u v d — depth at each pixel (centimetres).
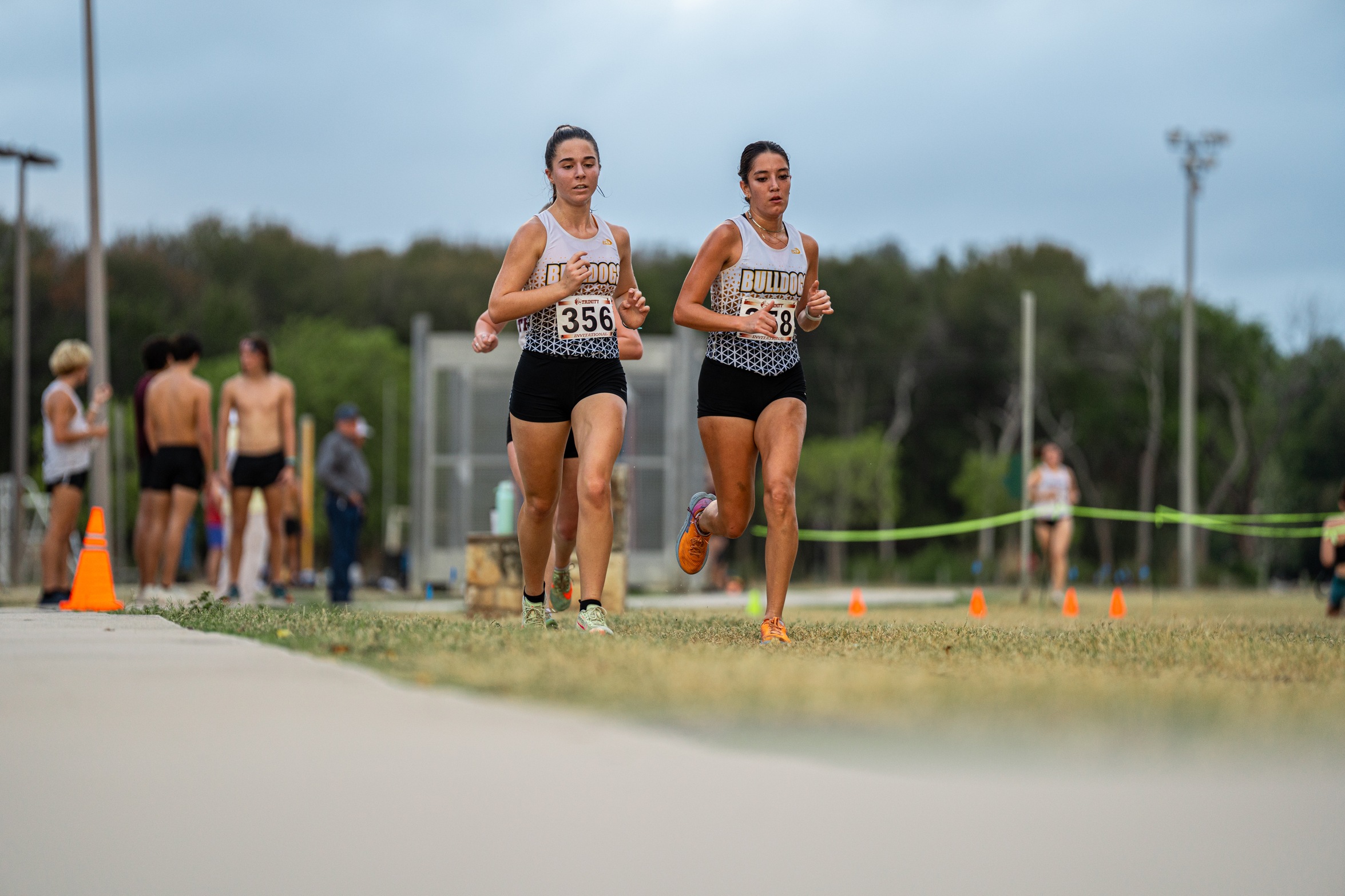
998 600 6512
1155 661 2011
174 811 1076
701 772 1162
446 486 7900
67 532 4109
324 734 1297
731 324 2392
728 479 2516
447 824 1047
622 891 955
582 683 1528
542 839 1016
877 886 971
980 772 1173
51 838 1016
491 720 1353
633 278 2627
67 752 1240
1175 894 991
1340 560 5038
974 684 1599
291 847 997
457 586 7769
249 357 4597
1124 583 13750
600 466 2400
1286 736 1320
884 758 1206
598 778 1145
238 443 4600
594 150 2472
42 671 1706
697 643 2203
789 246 2494
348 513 5125
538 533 2630
